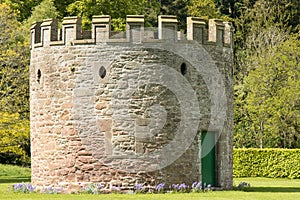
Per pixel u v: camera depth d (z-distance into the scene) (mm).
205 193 24000
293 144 47375
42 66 25531
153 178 24312
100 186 24172
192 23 25156
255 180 38844
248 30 57500
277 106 45000
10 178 39344
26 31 41250
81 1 47000
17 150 38688
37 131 25797
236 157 42469
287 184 33406
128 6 47750
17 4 48125
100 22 24406
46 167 25297
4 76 39875
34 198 21859
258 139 49000
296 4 57844
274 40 51875
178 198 21750
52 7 45094
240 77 53156
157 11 57531
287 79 46031
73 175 24578
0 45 39875
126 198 21656
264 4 56844
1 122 37344
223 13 61844
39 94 25641
